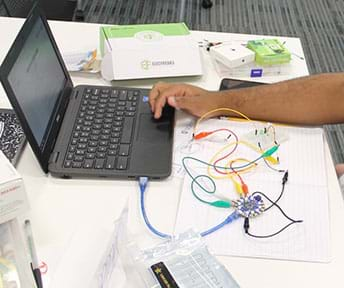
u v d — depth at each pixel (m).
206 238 0.73
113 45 1.11
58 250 0.70
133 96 1.01
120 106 0.98
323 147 0.94
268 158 0.89
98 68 1.14
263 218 0.77
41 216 0.76
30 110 0.79
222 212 0.78
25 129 0.76
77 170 0.83
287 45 1.31
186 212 0.78
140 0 3.06
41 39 0.91
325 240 0.74
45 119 0.85
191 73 1.13
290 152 0.91
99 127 0.92
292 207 0.79
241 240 0.73
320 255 0.71
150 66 1.11
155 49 1.12
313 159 0.90
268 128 0.97
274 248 0.72
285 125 0.99
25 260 0.63
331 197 0.82
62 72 0.99
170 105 0.99
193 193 0.81
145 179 0.83
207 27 2.85
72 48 1.23
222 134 0.95
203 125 0.98
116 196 0.81
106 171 0.83
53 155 0.84
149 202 0.80
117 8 2.97
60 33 1.30
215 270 0.67
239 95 1.01
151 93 1.00
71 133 0.90
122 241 0.71
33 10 0.91
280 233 0.75
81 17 2.69
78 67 1.14
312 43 2.77
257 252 0.72
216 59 1.20
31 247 0.67
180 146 0.92
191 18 2.93
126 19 2.87
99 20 2.84
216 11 3.02
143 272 0.67
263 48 1.20
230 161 0.88
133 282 0.66
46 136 0.84
